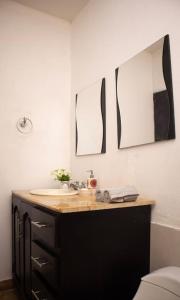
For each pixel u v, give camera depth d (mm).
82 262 1128
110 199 1244
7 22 2096
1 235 1970
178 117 1232
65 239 1089
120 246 1239
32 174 2117
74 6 2172
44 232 1227
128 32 1605
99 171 1850
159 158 1330
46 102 2223
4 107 2035
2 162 2004
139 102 1482
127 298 1245
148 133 1400
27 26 2182
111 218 1218
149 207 1347
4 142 2020
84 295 1126
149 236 1338
